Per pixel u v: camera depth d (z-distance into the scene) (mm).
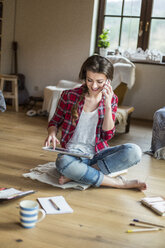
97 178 2123
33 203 1610
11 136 3465
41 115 4844
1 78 5160
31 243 1451
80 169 2074
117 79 4605
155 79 5160
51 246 1442
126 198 2061
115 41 5391
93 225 1670
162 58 5203
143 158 3074
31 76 5836
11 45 5844
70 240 1507
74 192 2078
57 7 5449
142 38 5223
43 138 3514
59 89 4625
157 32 5148
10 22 5719
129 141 3758
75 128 2135
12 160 2646
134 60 5230
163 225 1728
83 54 5430
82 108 2111
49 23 5551
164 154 3105
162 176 2590
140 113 5320
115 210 1874
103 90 2076
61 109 2184
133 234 1612
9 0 5637
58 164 2074
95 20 5375
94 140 2143
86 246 1469
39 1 5539
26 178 2262
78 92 2127
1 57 5711
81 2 5285
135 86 5281
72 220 1700
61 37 5520
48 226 1612
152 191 2230
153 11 5113
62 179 2139
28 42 5746
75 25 5391
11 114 4781
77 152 2031
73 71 5547
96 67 1892
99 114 2104
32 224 1571
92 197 2025
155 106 5223
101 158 2213
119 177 2262
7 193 1891
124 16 5262
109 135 2113
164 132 3109
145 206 1963
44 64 5723
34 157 2787
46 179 2225
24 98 5664
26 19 5680
